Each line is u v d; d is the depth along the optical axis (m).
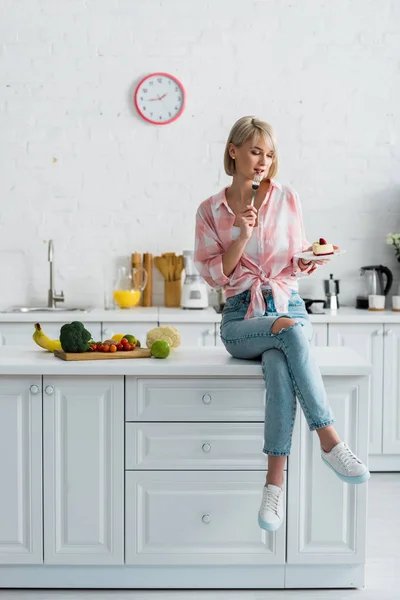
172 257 4.89
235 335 2.91
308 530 2.91
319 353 3.11
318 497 2.90
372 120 4.95
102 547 2.91
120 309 4.79
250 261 3.06
